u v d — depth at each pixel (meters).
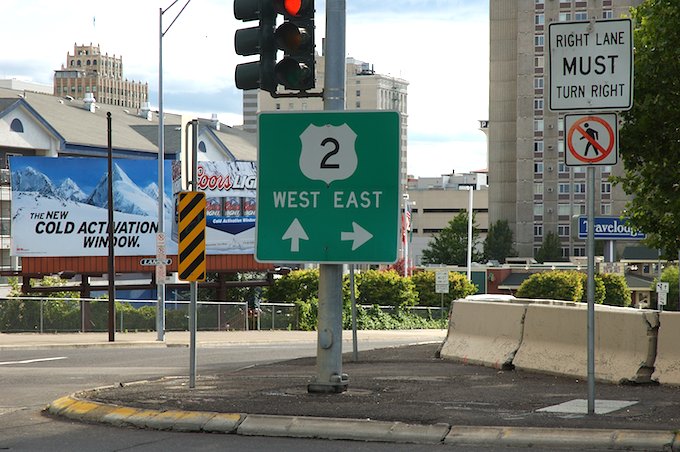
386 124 13.86
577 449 10.78
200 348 36.28
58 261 54.50
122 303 48.66
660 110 18.95
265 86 13.38
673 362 15.79
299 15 13.24
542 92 160.12
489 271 106.12
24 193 53.66
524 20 161.00
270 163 14.08
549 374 17.86
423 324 63.72
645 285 99.56
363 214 13.85
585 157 12.02
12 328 43.69
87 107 89.06
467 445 11.15
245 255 60.72
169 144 81.81
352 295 22.45
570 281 80.62
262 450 11.03
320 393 14.42
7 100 73.69
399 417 12.11
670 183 19.52
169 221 57.94
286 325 54.88
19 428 12.93
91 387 19.38
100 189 55.41
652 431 10.88
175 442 11.60
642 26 19.39
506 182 165.25
